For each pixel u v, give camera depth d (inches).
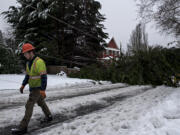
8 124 129.5
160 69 413.1
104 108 185.5
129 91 315.6
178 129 99.3
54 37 776.3
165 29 418.6
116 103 210.2
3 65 621.0
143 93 284.8
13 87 316.2
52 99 224.4
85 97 243.4
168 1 382.0
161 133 96.1
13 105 192.9
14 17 717.3
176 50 435.2
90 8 821.2
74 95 260.8
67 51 823.1
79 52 849.5
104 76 514.3
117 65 511.5
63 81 438.9
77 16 796.0
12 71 645.9
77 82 418.0
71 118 148.2
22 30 725.3
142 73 441.1
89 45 847.7
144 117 128.0
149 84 434.3
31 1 709.3
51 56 700.0
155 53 451.2
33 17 666.8
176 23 406.3
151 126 107.8
